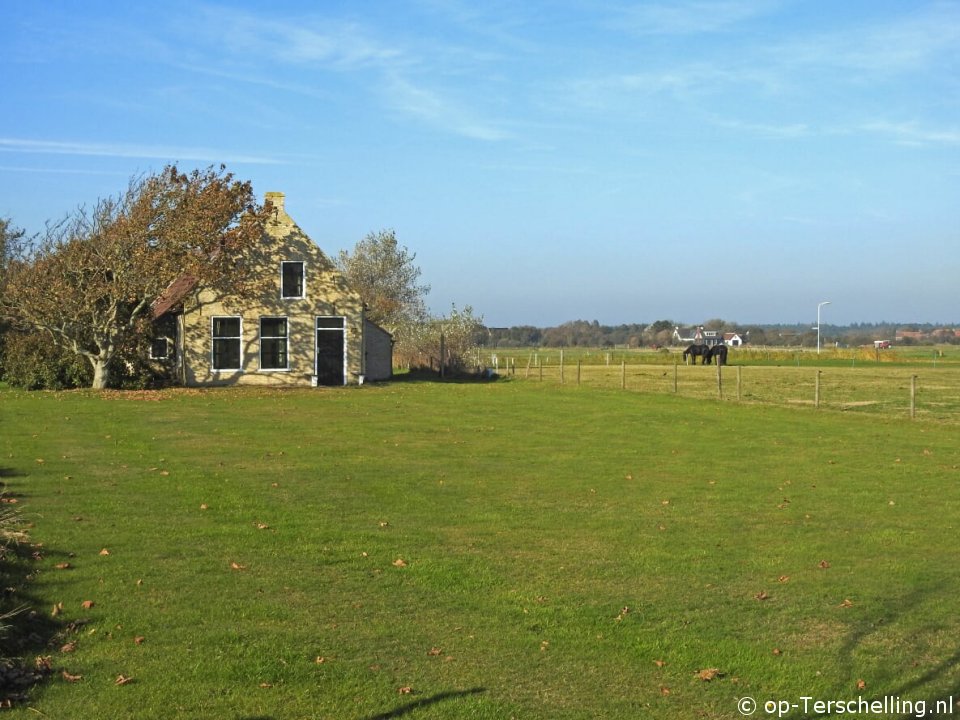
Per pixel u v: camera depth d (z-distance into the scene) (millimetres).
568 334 158750
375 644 8094
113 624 8430
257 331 40625
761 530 12734
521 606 9188
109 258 35875
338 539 11852
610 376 54531
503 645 8125
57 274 35438
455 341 52781
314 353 41188
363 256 72562
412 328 57812
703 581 10148
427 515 13445
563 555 11203
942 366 72625
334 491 15195
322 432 23312
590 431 23969
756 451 20531
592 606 9211
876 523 13250
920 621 8828
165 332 40844
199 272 36000
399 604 9195
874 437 23172
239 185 37500
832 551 11570
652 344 148125
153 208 36125
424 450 20234
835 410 29844
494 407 30250
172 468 17266
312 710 6742
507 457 19312
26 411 27719
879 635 8445
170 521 12672
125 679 7203
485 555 11141
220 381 40188
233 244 37281
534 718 6688
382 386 40469
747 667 7684
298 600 9258
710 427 25062
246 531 12172
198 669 7418
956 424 26109
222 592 9461
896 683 7367
